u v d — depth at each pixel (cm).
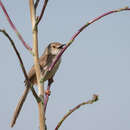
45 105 481
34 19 501
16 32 473
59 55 489
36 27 497
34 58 495
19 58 421
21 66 428
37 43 495
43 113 470
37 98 464
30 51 491
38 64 494
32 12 505
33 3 509
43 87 493
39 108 471
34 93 456
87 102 422
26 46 490
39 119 469
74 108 427
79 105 427
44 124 468
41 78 494
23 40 486
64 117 429
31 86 445
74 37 468
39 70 495
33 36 496
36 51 493
